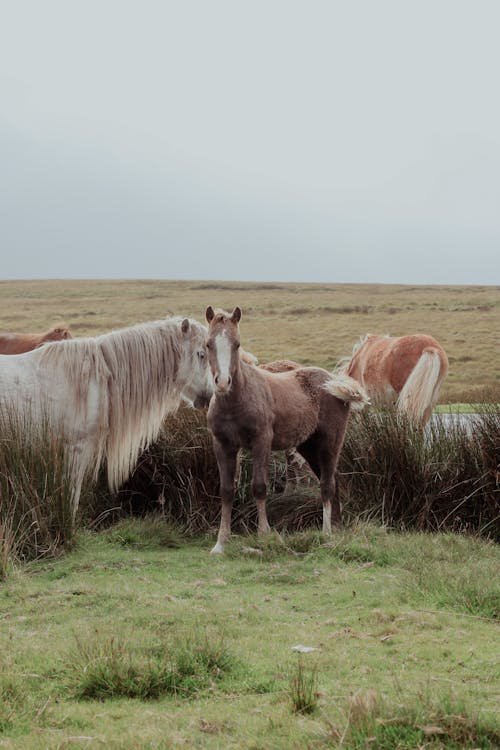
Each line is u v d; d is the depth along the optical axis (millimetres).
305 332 38875
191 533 6406
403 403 8656
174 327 6570
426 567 4938
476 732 2551
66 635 3803
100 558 5441
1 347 10469
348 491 6887
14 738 2680
